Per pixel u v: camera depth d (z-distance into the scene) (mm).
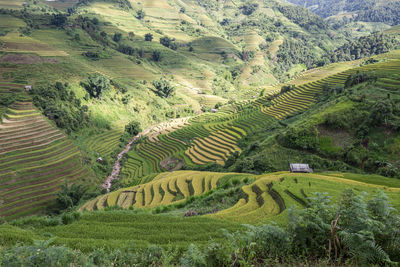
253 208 20062
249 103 120312
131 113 112000
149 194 43906
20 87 81688
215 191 31016
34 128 67562
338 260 6172
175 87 151500
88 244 9664
